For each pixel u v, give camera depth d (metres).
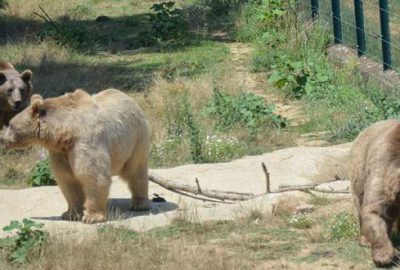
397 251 10.03
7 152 17.47
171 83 22.09
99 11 32.66
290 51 24.02
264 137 17.95
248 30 27.09
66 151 12.62
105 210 12.66
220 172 15.31
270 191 13.56
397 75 19.86
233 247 11.15
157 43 27.52
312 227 11.70
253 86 22.27
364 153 10.42
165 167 16.58
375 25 23.06
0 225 12.70
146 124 13.46
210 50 26.30
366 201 10.02
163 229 12.08
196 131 17.08
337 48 23.27
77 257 10.77
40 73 24.30
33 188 14.77
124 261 10.66
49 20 30.86
